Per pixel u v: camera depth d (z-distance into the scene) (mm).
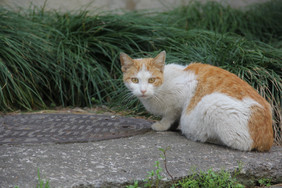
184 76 6031
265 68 7699
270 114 5496
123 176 4270
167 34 9156
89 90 8438
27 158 4652
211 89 5566
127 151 5137
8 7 9984
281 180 4938
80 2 11414
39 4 10750
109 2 12398
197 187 4309
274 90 7301
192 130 5707
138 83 6047
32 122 6535
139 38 8945
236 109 5223
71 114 7191
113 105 8070
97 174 4305
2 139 5523
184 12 11250
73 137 5711
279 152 5453
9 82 7625
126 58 6156
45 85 8078
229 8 11555
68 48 8516
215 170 4582
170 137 5941
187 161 4855
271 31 11156
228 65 7594
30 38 8320
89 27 9219
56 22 9414
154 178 4277
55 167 4430
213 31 9961
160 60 5988
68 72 8211
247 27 10969
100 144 5410
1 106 7387
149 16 10297
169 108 6148
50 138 5613
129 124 6637
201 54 8117
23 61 7848
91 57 8633
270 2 12445
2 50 7738
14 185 3912
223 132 5309
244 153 5289
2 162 4477
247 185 4750
